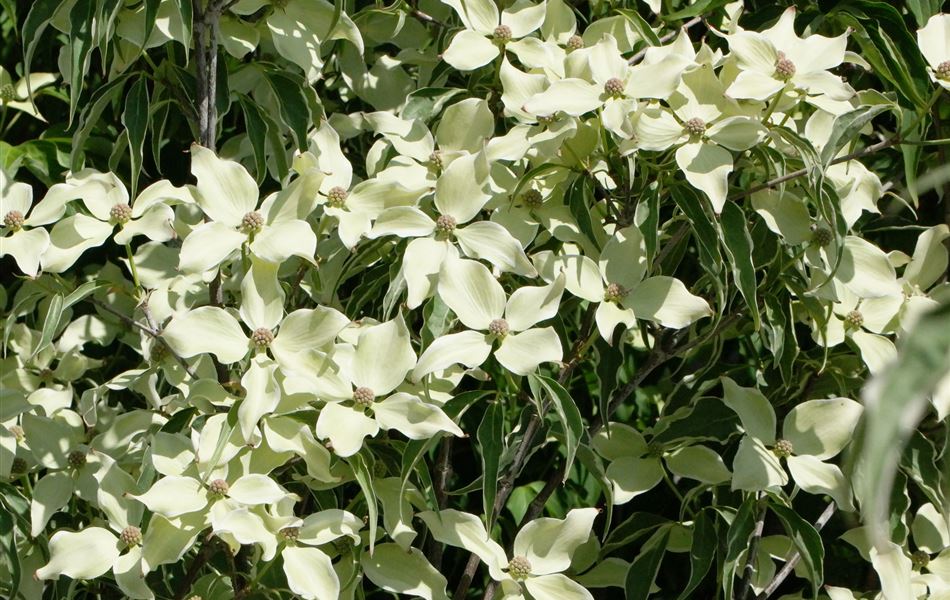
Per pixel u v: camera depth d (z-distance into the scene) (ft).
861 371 4.51
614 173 4.36
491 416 4.14
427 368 4.06
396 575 4.19
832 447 4.27
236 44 4.38
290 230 4.09
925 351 2.50
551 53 4.39
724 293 4.14
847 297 4.40
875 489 2.51
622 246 4.21
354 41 4.41
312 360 4.06
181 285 4.39
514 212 4.33
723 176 4.08
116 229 4.27
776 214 4.25
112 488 4.18
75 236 4.20
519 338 4.09
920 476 4.26
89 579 4.20
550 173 4.36
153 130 4.45
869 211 4.58
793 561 4.43
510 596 4.15
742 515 4.23
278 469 4.34
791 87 4.16
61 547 4.12
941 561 4.40
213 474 4.06
